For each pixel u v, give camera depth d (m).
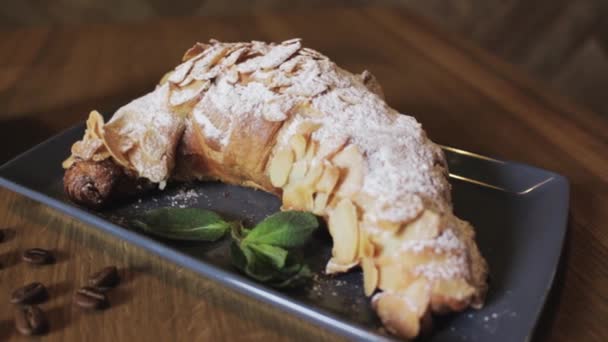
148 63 0.69
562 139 0.56
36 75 0.65
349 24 0.82
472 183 0.49
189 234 0.44
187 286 0.42
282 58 0.47
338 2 1.06
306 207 0.44
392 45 0.75
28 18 0.99
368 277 0.40
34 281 0.42
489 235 0.45
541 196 0.47
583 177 0.51
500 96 0.62
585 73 0.99
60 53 0.71
